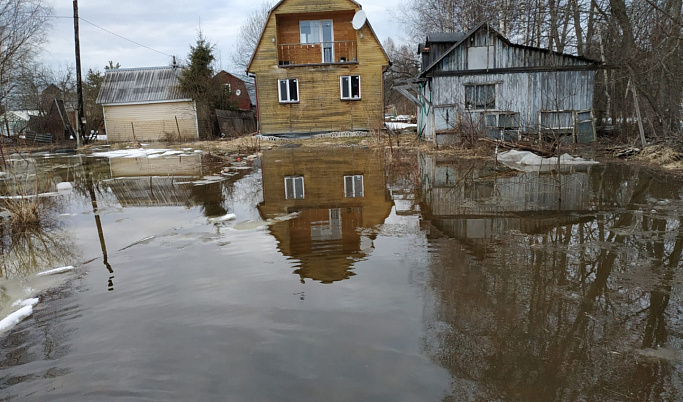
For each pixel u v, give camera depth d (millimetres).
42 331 2828
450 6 25094
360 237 4703
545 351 2404
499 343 2486
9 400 2115
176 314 2969
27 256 4535
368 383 2129
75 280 3746
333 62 22125
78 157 17406
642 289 3205
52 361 2457
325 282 3455
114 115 27984
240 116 31312
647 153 10555
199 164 13156
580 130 14469
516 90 15289
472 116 15367
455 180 8367
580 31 17906
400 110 54594
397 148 15445
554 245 4254
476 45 15328
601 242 4324
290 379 2178
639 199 6246
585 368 2246
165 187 8828
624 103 13500
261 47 22031
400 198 6781
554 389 2080
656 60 10930
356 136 21141
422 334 2598
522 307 2939
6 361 2484
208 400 2035
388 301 3061
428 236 4676
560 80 14961
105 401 2068
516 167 9938
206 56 27438
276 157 14117
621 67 12539
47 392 2162
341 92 22344
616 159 10789
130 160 15477
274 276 3621
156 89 28141
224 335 2645
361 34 21875
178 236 5043
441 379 2160
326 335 2604
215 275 3697
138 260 4211
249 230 5180
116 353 2500
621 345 2457
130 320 2914
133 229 5492
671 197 6336
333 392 2062
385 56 22031
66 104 37031
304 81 22281
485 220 5289
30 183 9977
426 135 17547
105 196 8000
